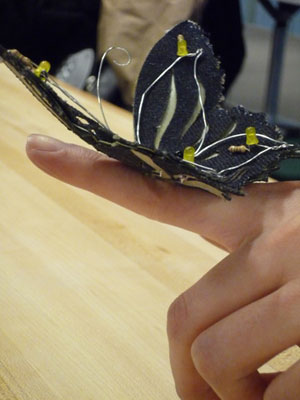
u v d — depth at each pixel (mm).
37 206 454
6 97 653
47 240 414
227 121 277
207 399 271
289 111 1780
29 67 225
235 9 941
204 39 287
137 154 234
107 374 303
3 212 445
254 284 254
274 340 242
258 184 279
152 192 270
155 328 335
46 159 259
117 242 414
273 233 262
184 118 281
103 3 861
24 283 369
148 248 408
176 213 273
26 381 297
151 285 371
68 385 296
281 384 236
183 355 261
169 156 229
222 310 253
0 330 330
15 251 401
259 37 2412
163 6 825
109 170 264
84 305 352
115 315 344
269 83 1497
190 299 257
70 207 454
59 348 319
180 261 395
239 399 251
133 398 291
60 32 1033
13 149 540
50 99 223
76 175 263
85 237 419
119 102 914
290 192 274
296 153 264
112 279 375
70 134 573
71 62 965
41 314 343
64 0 1011
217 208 270
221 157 271
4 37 1034
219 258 399
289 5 1388
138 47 835
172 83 286
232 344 244
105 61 929
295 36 2441
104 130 226
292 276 252
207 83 284
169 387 297
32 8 1012
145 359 313
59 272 381
